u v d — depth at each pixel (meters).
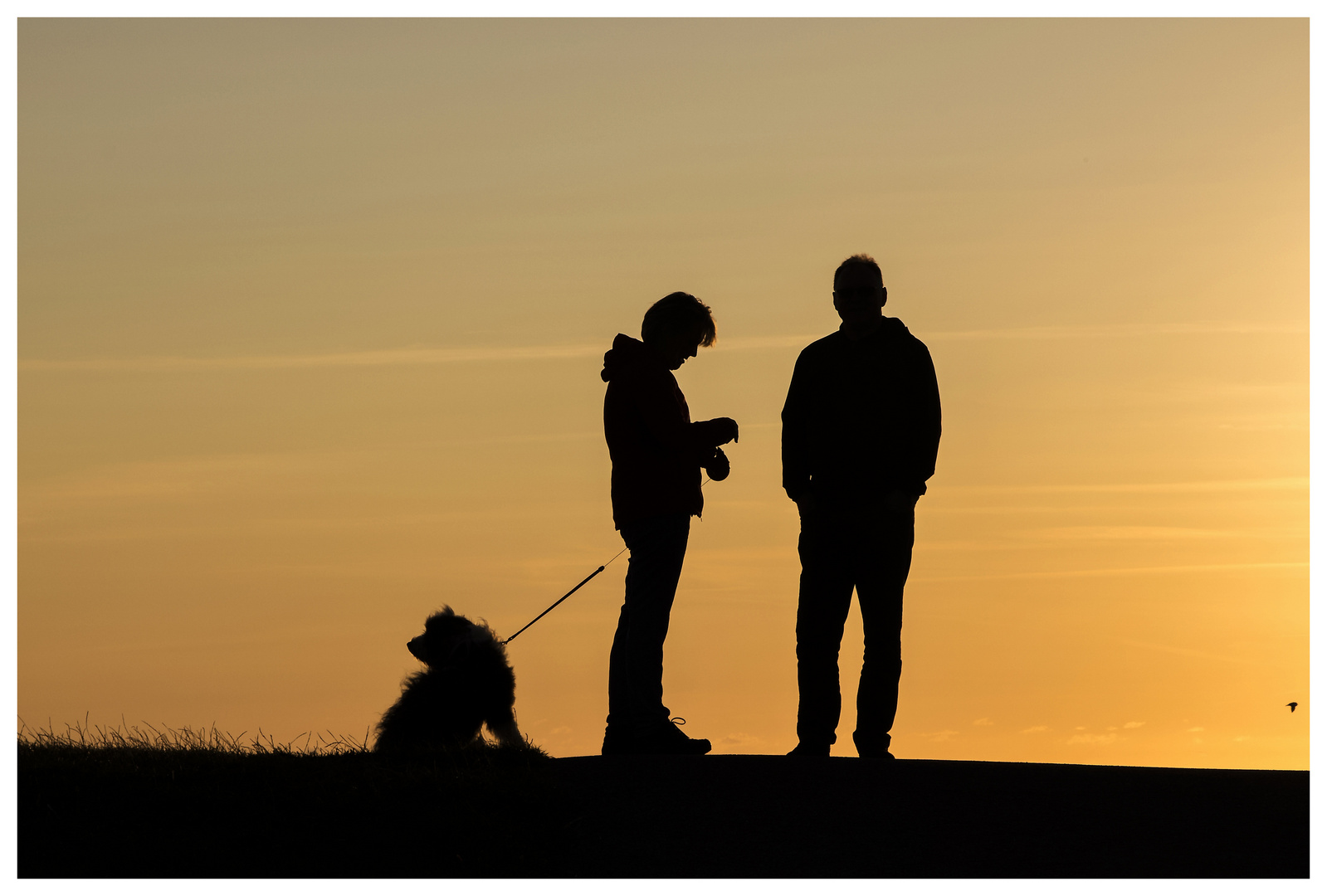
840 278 12.44
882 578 12.20
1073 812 9.85
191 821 9.67
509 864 9.24
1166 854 9.11
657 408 11.34
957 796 10.19
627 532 11.66
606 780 10.50
